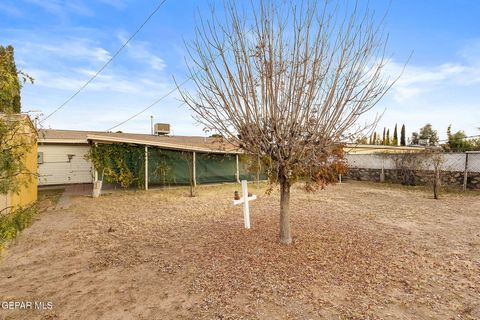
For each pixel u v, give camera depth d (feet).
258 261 14.38
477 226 21.88
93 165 45.60
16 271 13.91
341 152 15.94
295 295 11.15
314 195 38.65
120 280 12.82
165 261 14.90
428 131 119.03
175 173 51.47
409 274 13.07
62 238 19.34
